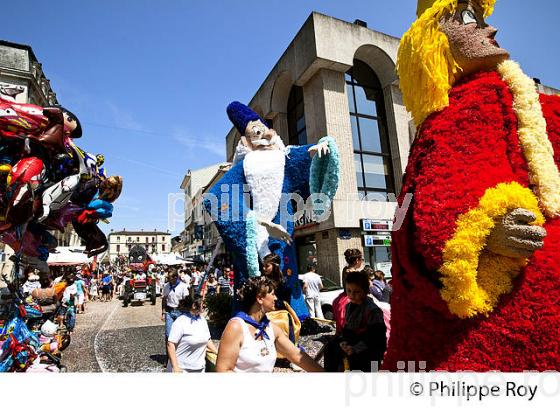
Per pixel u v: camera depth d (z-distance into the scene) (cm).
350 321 261
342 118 1364
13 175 354
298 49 1441
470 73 198
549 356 156
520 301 164
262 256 484
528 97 183
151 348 638
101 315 1192
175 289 552
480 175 170
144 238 7125
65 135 413
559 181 176
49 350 501
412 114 203
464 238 158
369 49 1478
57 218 433
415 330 182
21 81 1991
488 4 206
